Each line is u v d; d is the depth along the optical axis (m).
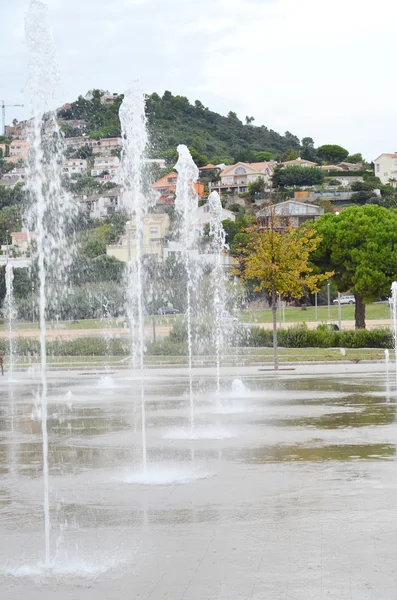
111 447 17.06
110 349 50.09
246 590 7.99
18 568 9.01
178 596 7.91
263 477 13.36
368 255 56.19
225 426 19.59
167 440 17.73
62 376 37.91
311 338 49.19
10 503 12.12
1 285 81.06
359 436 17.44
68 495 12.53
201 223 100.62
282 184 180.25
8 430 20.23
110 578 8.55
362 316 59.22
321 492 12.12
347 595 7.76
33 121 14.02
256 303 90.88
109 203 119.69
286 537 9.78
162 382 33.09
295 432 18.28
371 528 10.08
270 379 32.69
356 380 31.22
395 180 194.75
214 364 41.00
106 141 167.88
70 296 79.88
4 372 41.22
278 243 38.78
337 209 147.25
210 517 10.86
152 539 9.91
